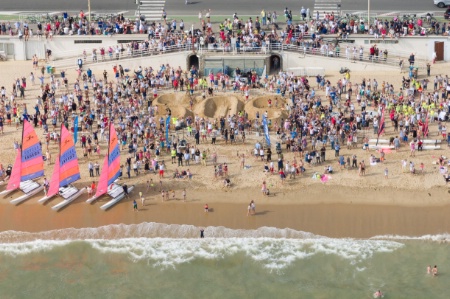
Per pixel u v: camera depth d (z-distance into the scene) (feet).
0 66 569.64
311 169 453.17
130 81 527.40
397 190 436.35
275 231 409.49
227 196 435.12
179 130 488.44
